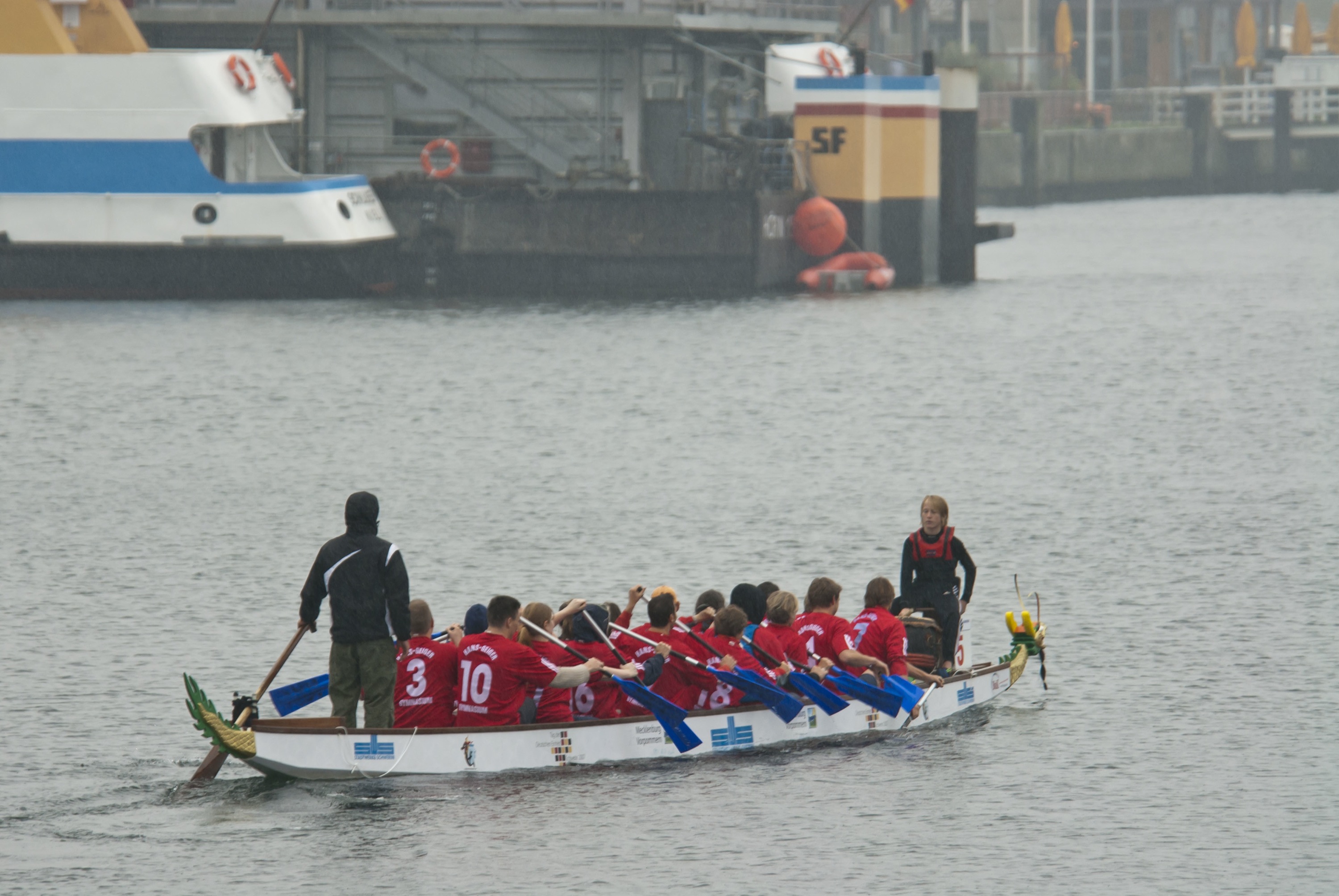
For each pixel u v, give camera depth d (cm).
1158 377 16850
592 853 5147
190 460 12681
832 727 6431
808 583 9069
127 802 5569
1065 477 11994
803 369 17375
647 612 8344
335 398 15488
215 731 5438
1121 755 6150
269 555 9681
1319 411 14875
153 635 7906
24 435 13625
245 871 4994
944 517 6756
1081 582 8962
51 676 7150
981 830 5372
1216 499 11175
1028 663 7412
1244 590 8744
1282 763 6044
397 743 5734
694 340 19250
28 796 5622
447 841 5225
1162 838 5316
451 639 5991
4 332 19238
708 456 12900
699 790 5731
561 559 9581
